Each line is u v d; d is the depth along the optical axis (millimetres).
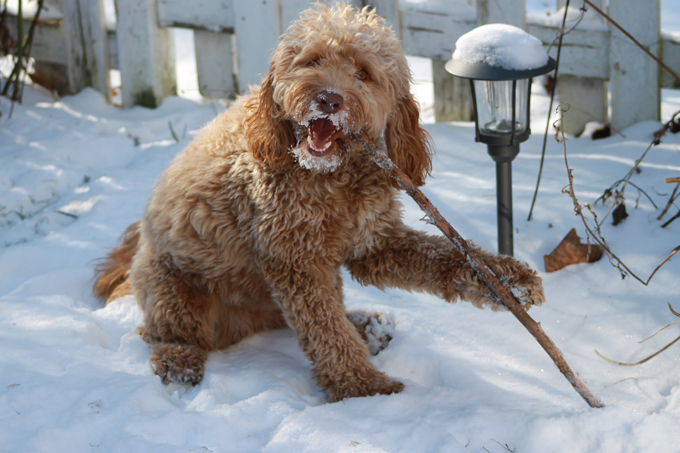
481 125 3490
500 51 3193
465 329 3318
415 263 2957
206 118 6355
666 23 7703
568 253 3557
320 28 2762
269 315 3568
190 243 3125
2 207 5031
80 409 2525
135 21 6559
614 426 2240
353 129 2582
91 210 4957
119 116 6691
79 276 4062
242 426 2514
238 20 6121
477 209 4332
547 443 2252
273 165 2801
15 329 3234
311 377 3051
